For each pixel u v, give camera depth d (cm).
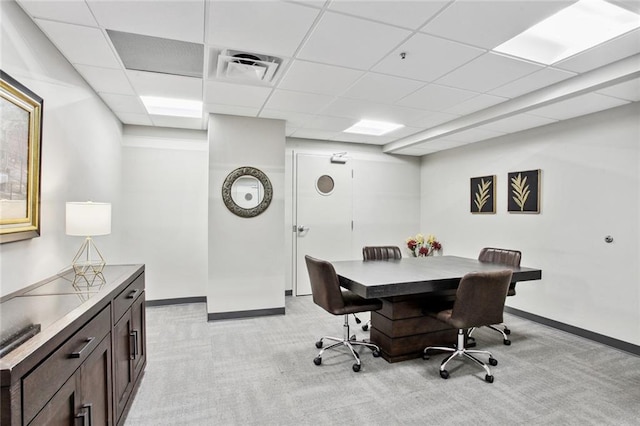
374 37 219
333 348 319
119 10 188
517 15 193
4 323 126
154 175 450
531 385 252
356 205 562
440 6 185
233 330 363
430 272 308
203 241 469
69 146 252
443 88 306
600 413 217
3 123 165
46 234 214
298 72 274
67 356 125
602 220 334
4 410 89
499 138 451
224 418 211
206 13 192
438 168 563
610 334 326
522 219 418
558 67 261
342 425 206
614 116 324
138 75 279
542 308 391
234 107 366
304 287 527
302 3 183
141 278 251
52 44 224
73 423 130
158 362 286
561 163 372
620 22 204
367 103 351
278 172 415
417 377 265
